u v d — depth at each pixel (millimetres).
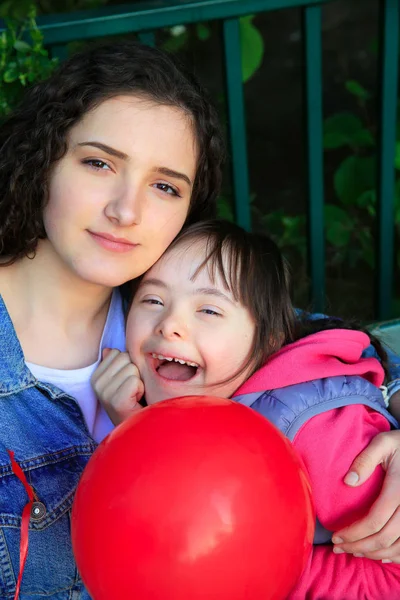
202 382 1535
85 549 1033
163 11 2068
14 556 1340
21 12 2576
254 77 4004
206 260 1512
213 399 1117
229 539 983
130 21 2051
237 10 2148
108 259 1353
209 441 1027
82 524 1035
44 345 1481
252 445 1047
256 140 3900
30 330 1472
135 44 1482
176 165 1365
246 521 994
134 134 1316
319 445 1411
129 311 1569
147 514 982
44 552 1370
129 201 1317
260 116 3959
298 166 3832
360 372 1569
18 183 1396
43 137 1349
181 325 1496
